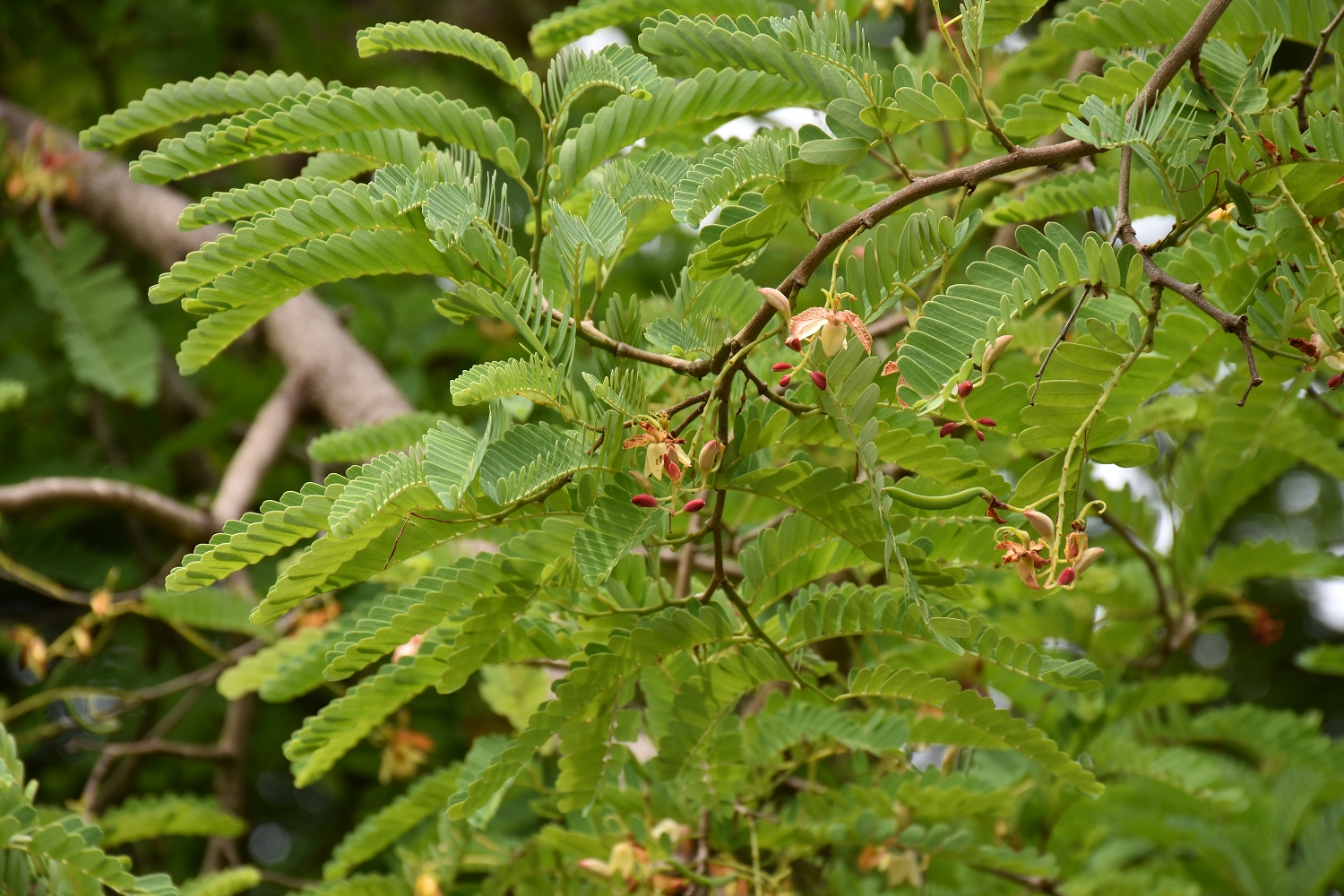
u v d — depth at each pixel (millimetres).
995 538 1648
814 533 1667
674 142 1803
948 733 1788
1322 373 1950
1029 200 1771
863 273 1618
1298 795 2629
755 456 1636
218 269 1629
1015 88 2055
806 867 2217
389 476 1570
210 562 1583
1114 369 1603
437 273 1643
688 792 1816
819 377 1595
